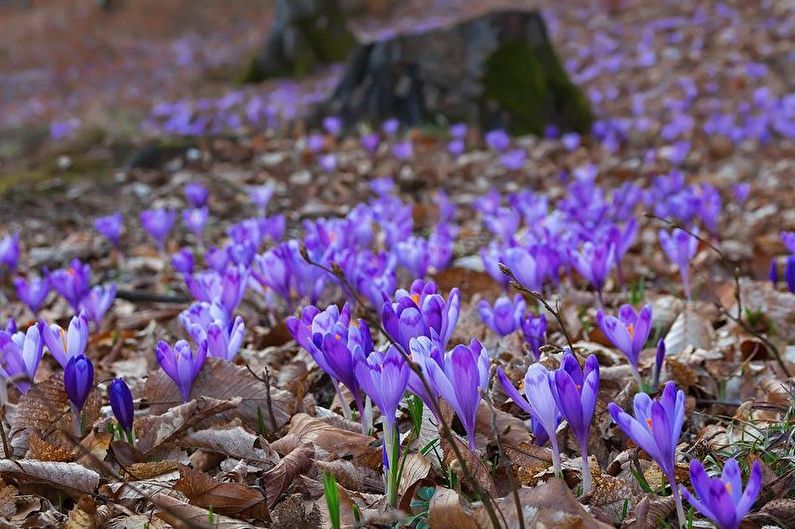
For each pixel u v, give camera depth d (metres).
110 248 2.19
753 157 3.02
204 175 2.83
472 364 1.05
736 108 4.02
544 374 1.06
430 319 1.11
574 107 3.56
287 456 1.14
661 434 1.02
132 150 3.12
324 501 1.11
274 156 2.97
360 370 1.07
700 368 1.35
